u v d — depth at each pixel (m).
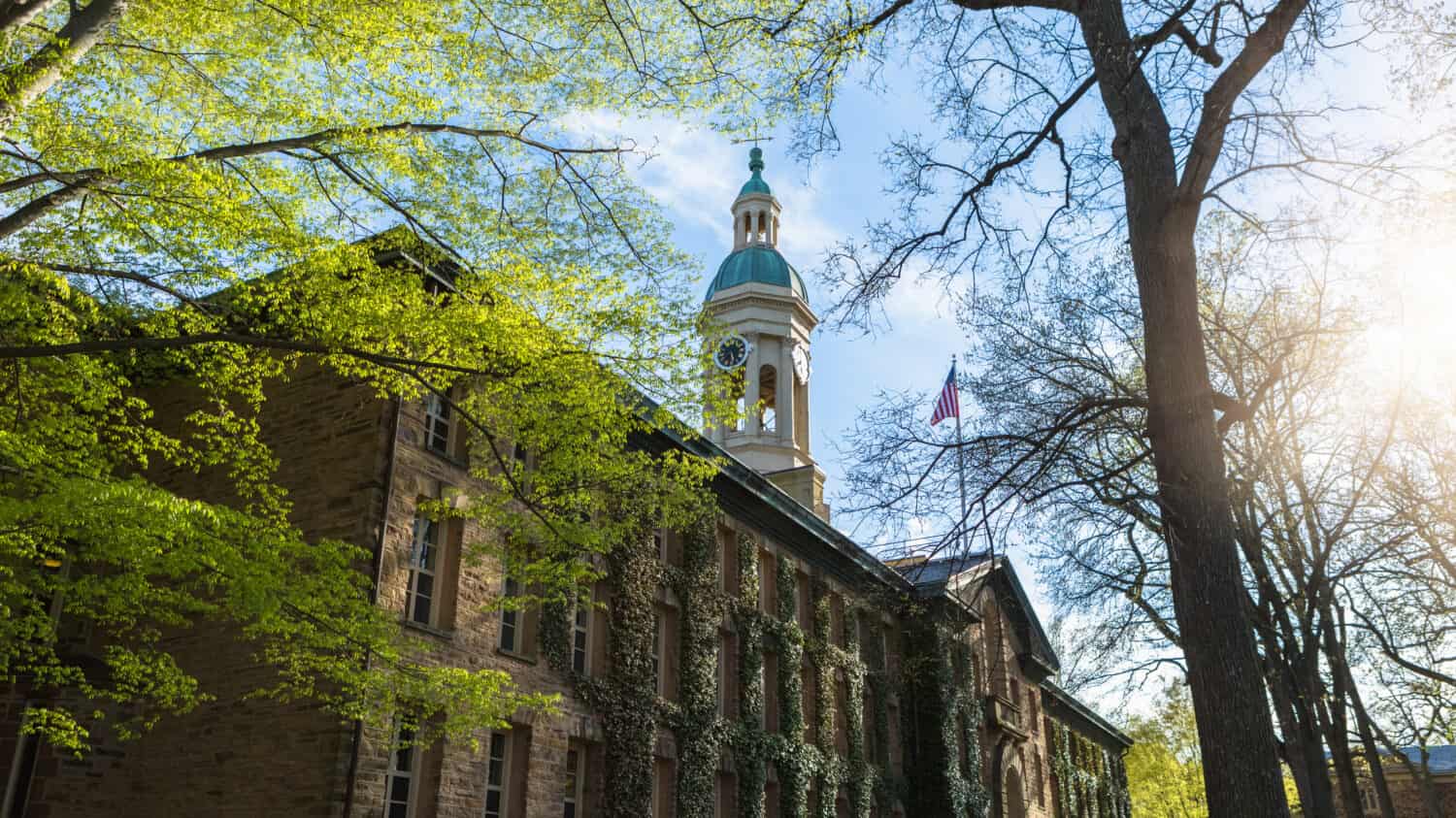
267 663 18.23
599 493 17.33
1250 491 18.97
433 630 19.36
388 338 13.55
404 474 19.70
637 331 14.37
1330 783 19.62
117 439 16.19
